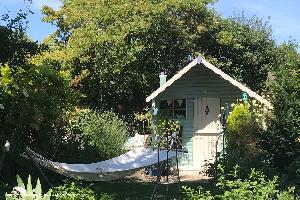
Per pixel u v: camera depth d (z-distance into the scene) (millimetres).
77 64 22828
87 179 8938
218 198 6594
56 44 25750
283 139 9445
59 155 11898
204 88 17172
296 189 7992
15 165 9664
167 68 25141
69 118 13125
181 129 17266
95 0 24000
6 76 10289
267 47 28156
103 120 15820
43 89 11188
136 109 24062
